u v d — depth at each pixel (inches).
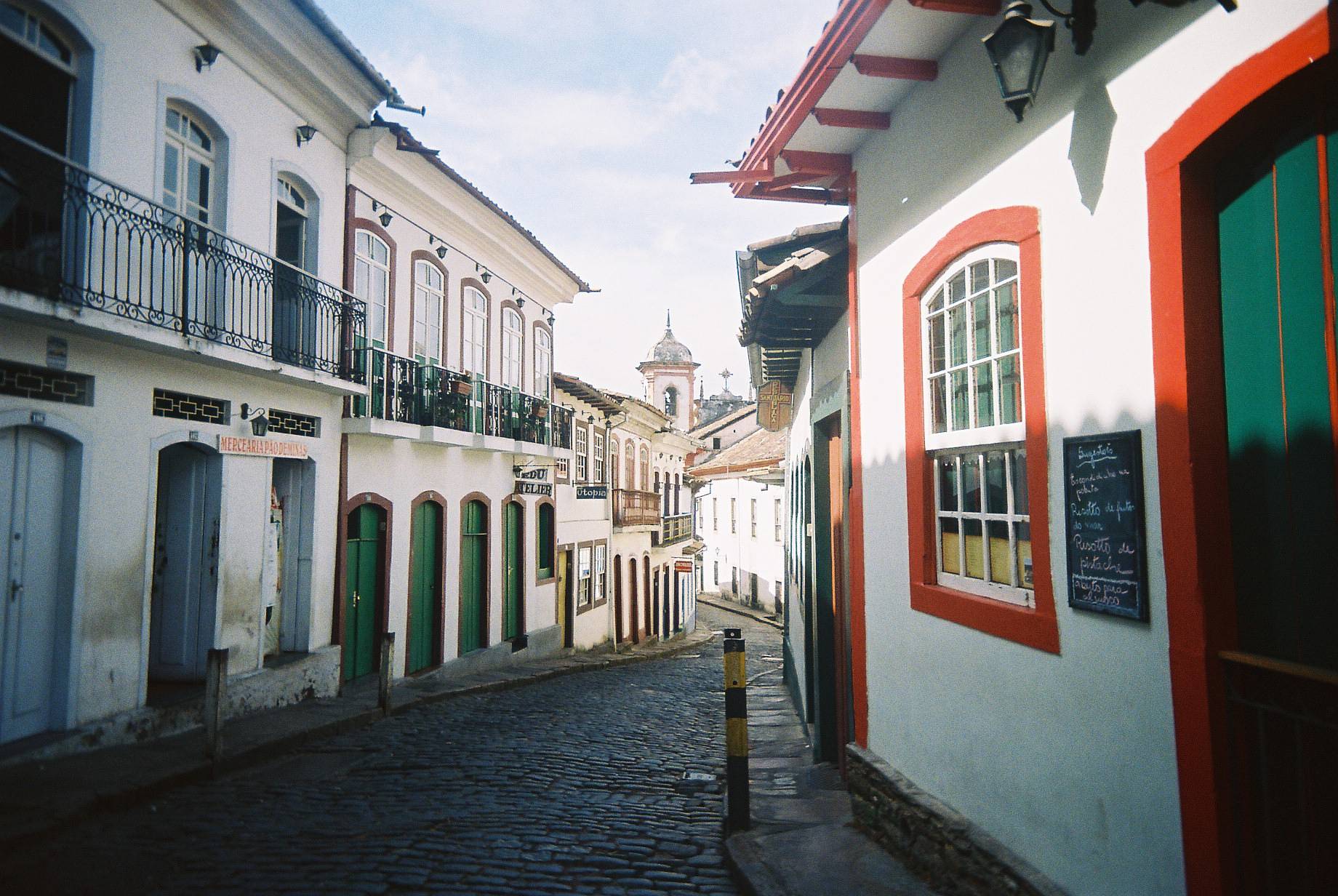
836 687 335.9
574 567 869.8
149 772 264.4
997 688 168.6
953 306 194.1
